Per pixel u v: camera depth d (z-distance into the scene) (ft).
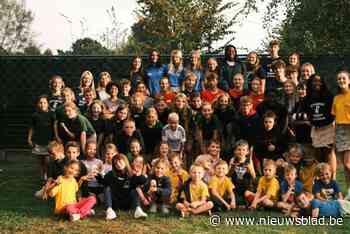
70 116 25.11
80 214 19.63
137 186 20.70
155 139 25.20
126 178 20.77
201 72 29.55
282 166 22.56
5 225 18.74
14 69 35.12
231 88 28.99
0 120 35.17
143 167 21.91
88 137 25.11
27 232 17.98
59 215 19.98
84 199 20.35
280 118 24.97
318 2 37.58
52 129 26.48
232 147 24.73
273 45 30.22
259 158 24.70
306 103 23.86
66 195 20.11
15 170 30.91
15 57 35.04
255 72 29.01
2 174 29.55
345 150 22.57
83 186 21.53
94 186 22.03
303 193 20.54
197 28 53.06
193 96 25.93
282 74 26.89
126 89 28.09
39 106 27.20
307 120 24.39
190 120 25.77
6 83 35.19
